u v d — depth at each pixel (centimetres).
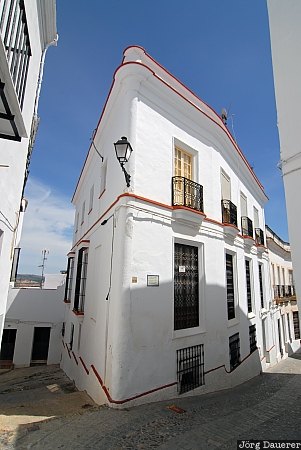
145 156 613
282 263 1802
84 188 1200
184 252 677
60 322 1362
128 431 368
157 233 592
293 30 399
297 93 384
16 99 282
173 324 579
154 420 408
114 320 515
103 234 677
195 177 758
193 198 710
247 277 1092
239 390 689
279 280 1684
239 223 1016
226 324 745
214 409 478
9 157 454
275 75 415
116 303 519
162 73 710
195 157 772
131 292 520
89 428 377
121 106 667
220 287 752
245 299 956
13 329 1329
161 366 535
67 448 319
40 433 360
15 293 1365
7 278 508
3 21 287
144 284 544
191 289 674
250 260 1116
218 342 698
